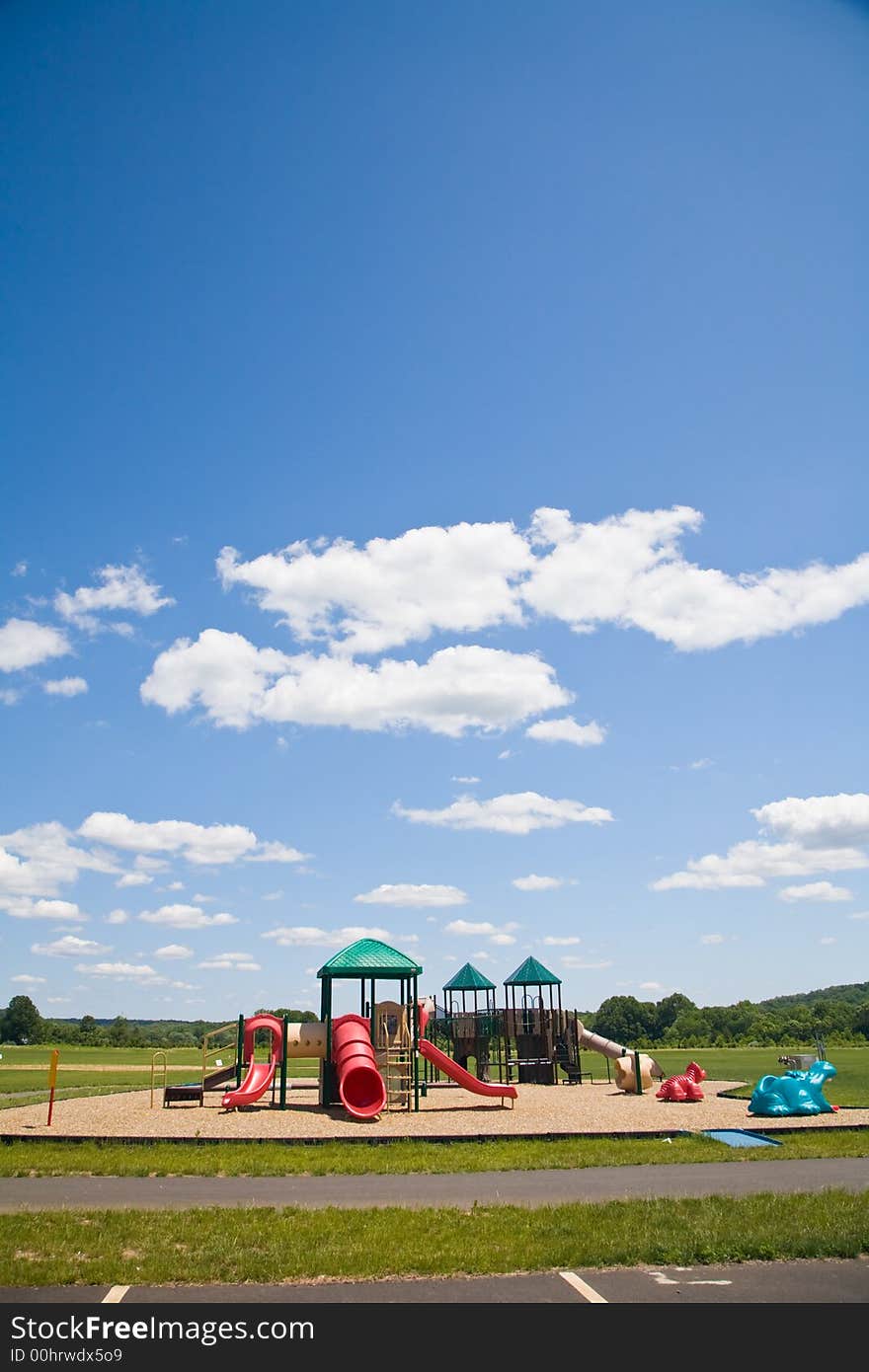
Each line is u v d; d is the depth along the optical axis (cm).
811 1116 2708
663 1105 3147
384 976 3191
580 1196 1491
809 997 18975
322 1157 1958
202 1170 1777
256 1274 999
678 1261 1063
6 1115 2703
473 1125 2547
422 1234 1170
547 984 4694
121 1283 983
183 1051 10544
